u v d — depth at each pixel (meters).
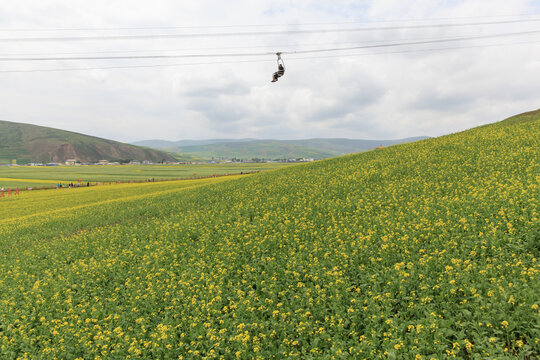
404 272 9.49
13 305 12.62
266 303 10.20
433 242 11.48
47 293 13.80
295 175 37.19
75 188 84.44
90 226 29.30
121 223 29.45
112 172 154.00
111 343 9.48
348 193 22.70
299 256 12.97
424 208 15.24
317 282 10.86
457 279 8.65
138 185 81.88
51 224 31.75
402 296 8.74
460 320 7.45
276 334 8.65
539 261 9.00
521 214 12.05
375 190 22.00
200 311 10.34
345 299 9.50
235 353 7.93
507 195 13.80
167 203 35.34
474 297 7.93
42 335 10.35
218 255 15.07
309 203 21.62
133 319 10.91
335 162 42.75
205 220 23.05
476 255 10.30
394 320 7.72
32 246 24.55
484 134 33.59
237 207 25.77
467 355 6.84
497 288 7.74
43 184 98.94
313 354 7.54
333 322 8.37
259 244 15.36
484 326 7.03
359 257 11.99
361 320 8.42
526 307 6.93
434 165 25.16
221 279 12.47
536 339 6.16
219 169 182.12
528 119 42.84
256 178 43.97
